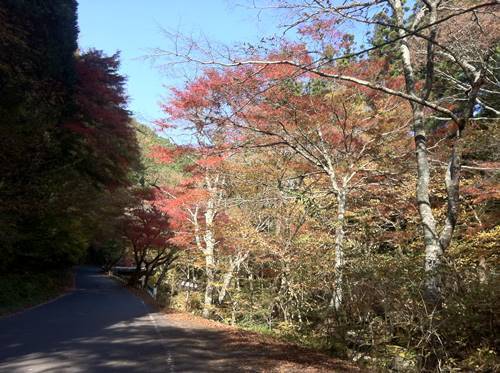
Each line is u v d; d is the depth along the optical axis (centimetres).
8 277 2061
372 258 1123
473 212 1515
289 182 1555
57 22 2080
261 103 1246
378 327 904
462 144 1124
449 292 811
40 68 1975
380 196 1535
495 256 1374
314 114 1302
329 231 1600
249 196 1579
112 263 5716
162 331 1238
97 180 2772
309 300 1465
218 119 1252
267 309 1731
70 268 4250
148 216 3080
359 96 1321
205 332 1265
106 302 2130
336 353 996
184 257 2758
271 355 938
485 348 717
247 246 1700
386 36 1176
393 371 820
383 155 1405
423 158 1082
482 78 1047
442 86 1587
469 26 1199
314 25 1054
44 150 1931
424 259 970
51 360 815
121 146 2652
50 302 2017
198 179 1792
